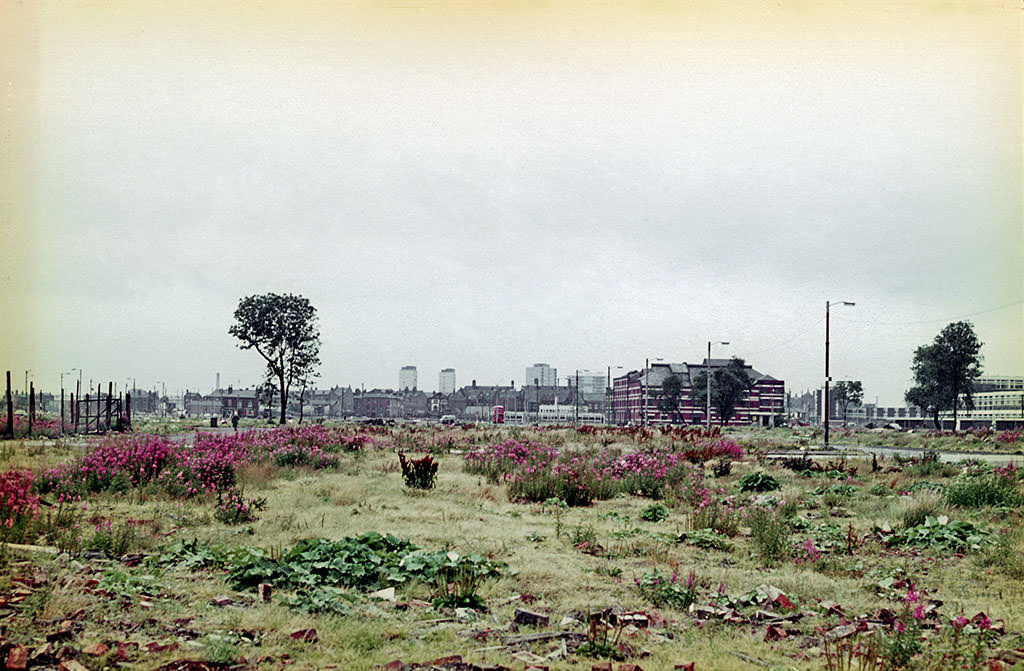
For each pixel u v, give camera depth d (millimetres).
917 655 5977
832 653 6117
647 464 18719
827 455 33406
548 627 6676
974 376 69250
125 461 15055
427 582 7922
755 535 11297
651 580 8102
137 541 9422
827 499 15656
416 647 5969
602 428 50906
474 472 20344
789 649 6285
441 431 48094
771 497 15617
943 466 23125
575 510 14469
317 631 6223
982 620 6449
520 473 16875
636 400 117562
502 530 11453
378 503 14008
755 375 112438
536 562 9180
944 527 11312
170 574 7887
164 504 12883
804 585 8352
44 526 9383
